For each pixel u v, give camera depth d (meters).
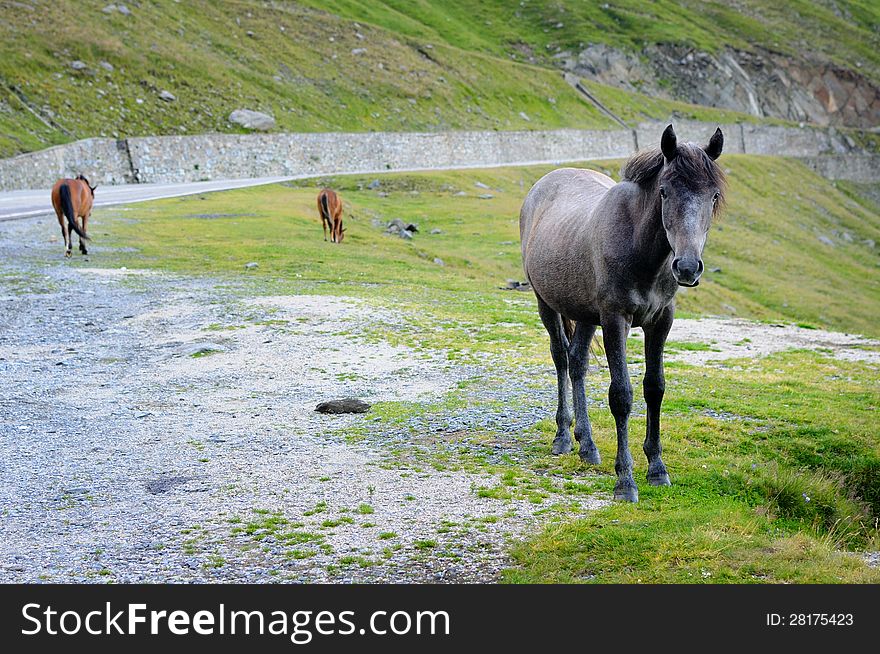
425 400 11.20
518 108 107.44
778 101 151.12
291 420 10.36
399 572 6.22
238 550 6.65
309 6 115.00
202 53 80.88
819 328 18.06
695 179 6.48
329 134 73.69
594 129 110.25
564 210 8.55
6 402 11.26
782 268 55.28
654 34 147.12
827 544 6.90
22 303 18.73
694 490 7.87
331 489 7.96
